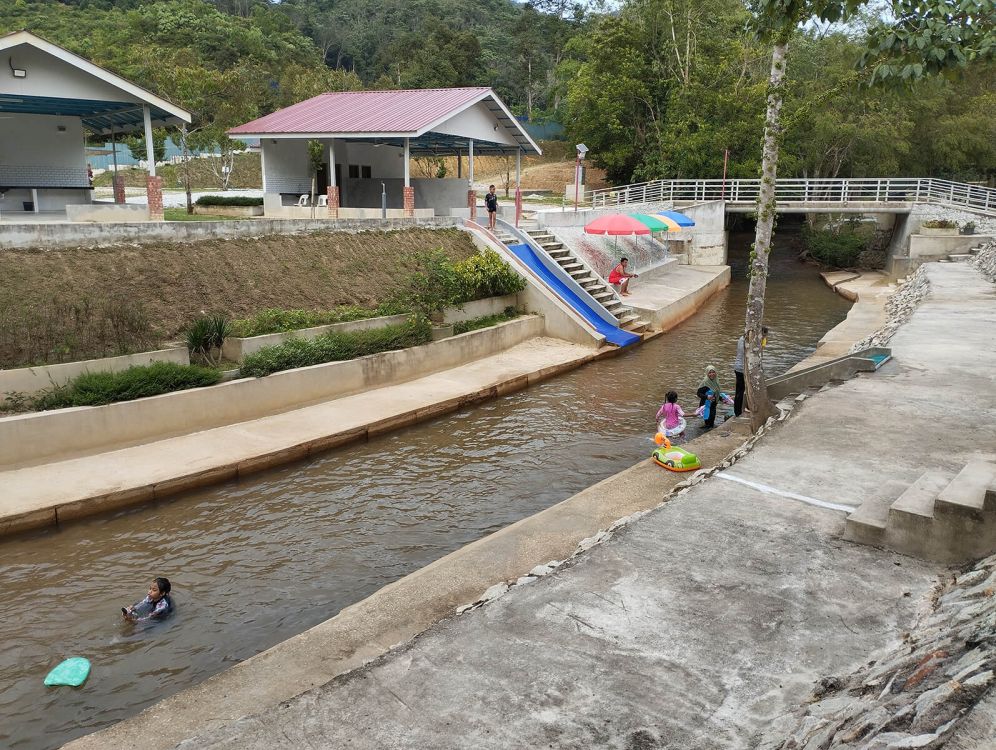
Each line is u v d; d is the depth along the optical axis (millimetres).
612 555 7148
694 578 6676
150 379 13266
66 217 21688
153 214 20797
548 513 10164
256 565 9773
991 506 6586
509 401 17297
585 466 13359
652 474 11617
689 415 15805
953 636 4750
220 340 15195
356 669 5473
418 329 18438
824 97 11664
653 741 4586
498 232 26578
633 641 5711
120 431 12695
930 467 9109
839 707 4441
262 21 81625
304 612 8734
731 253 50125
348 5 105125
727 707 4914
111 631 8281
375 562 9891
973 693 3539
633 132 47906
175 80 34500
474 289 21484
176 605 8797
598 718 4820
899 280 33875
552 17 84750
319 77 52375
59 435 12008
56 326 13727
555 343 22250
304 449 13367
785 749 4168
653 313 25188
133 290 15734
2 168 22594
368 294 19938
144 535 10484
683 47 45219
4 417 11758
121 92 20438
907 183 47250
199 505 11453
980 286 24938
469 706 4980
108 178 49844
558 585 6605
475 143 30906
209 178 52406
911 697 3916
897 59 9203
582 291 24484
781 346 23312
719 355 22125
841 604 6199
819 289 36312
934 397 12086
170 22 68500
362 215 27609
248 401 14453
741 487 8750
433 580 8359
